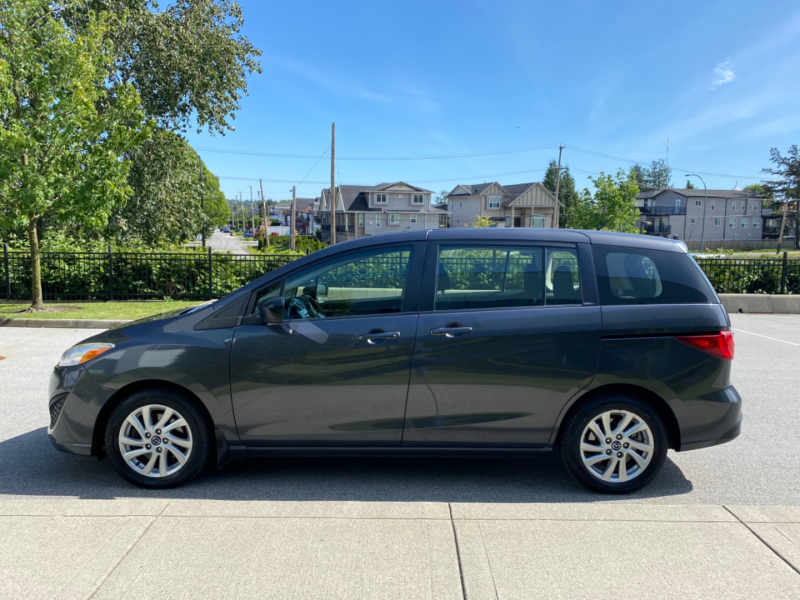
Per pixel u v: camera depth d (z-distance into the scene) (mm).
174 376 3580
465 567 2676
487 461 4316
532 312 3637
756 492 3811
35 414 5367
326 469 4105
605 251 3764
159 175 22094
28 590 2482
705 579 2602
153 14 20094
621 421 3658
